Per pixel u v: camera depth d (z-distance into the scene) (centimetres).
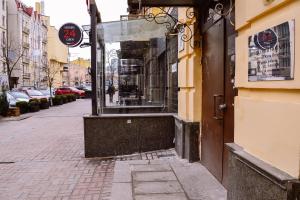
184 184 640
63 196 624
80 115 2400
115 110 1016
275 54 368
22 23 6619
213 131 671
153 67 1055
